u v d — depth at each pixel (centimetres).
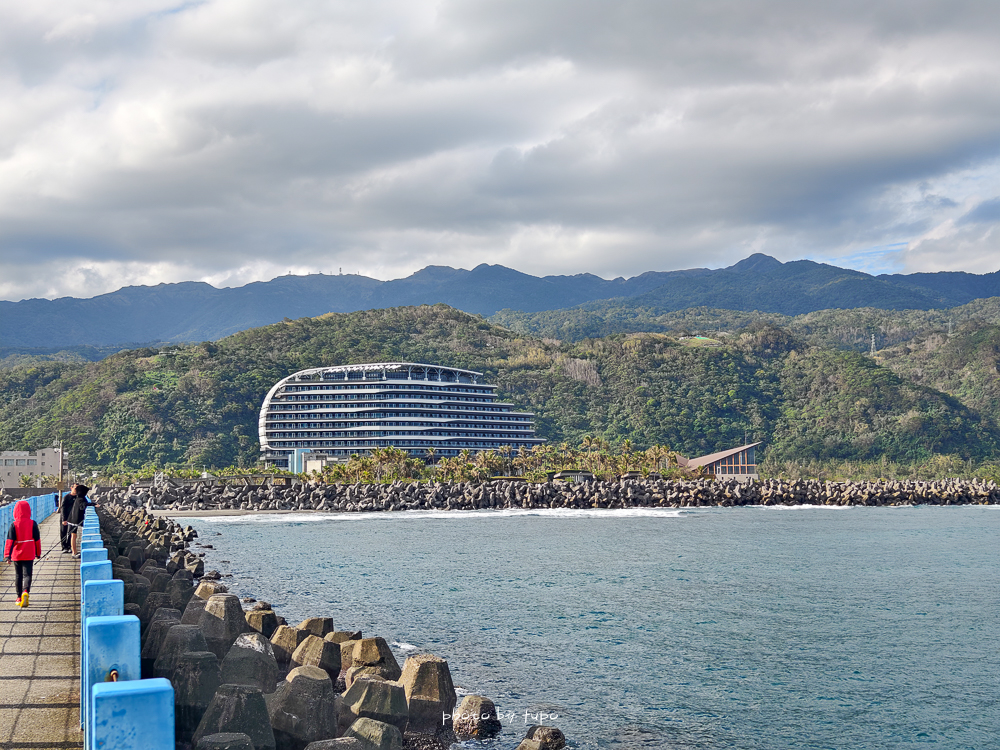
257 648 2000
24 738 1130
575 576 5594
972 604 4550
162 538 5847
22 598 2148
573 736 2147
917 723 2423
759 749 2155
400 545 7838
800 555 7150
